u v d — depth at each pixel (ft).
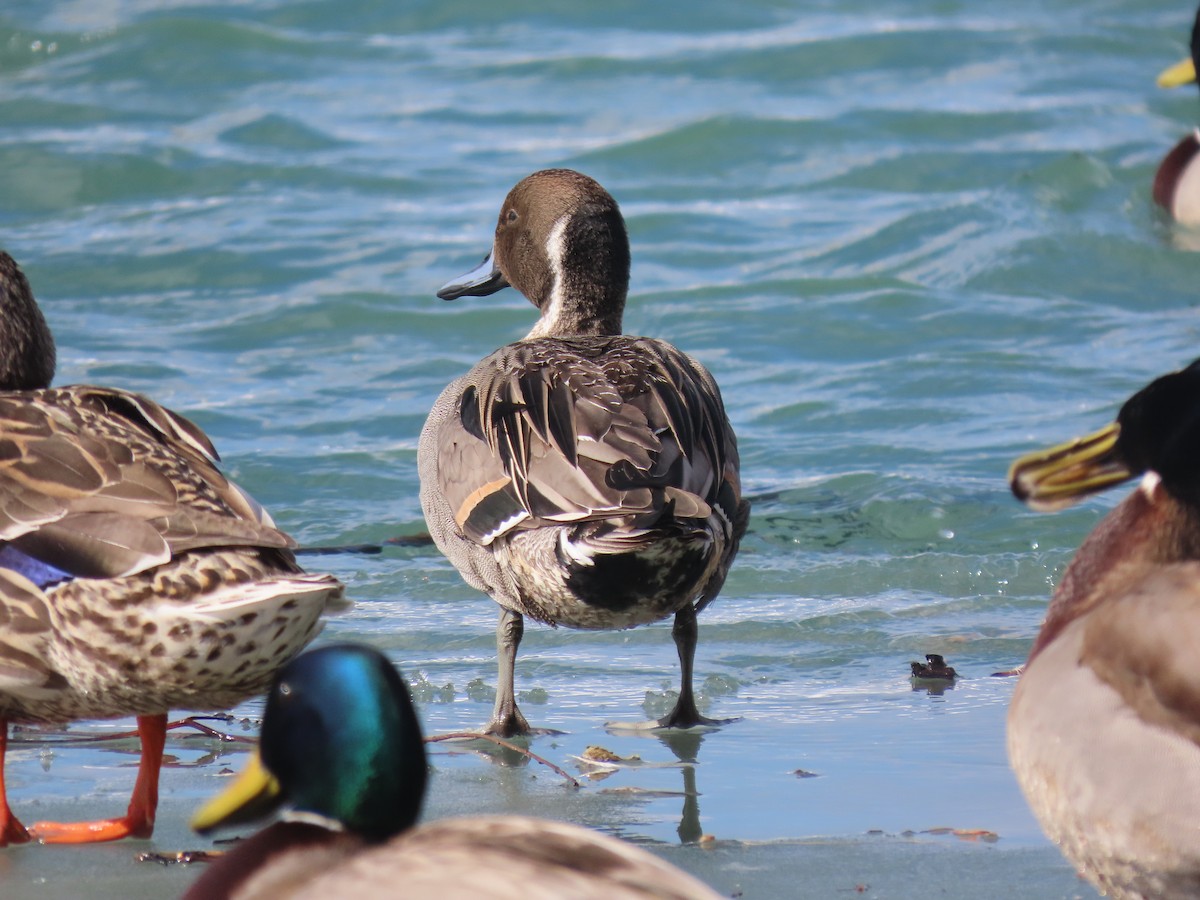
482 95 92.58
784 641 37.83
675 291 64.18
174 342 60.39
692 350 59.00
